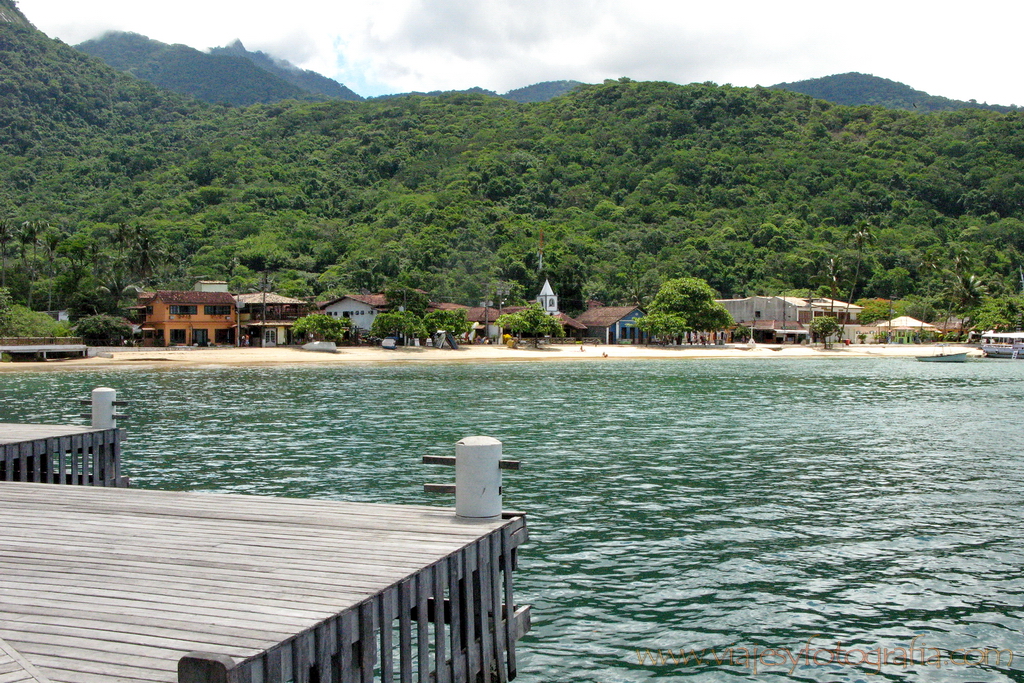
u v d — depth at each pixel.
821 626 13.30
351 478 24.53
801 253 169.25
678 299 121.50
